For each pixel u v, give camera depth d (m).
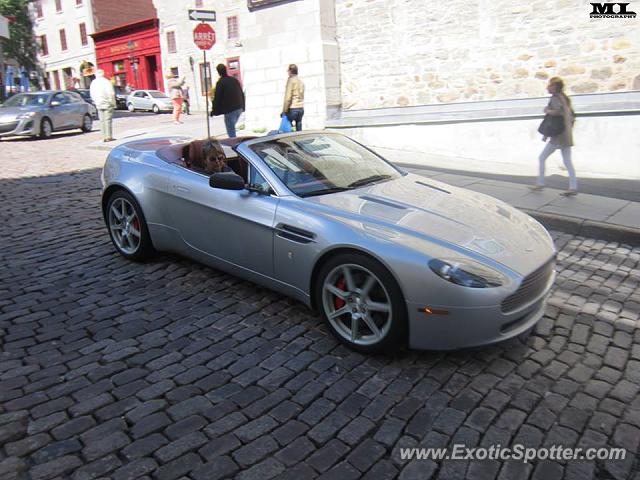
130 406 3.04
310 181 4.27
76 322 4.07
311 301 3.90
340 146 5.01
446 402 3.12
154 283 4.80
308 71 13.34
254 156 4.39
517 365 3.53
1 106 17.88
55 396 3.13
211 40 13.98
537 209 7.23
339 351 3.67
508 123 10.45
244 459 2.65
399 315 3.37
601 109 9.39
